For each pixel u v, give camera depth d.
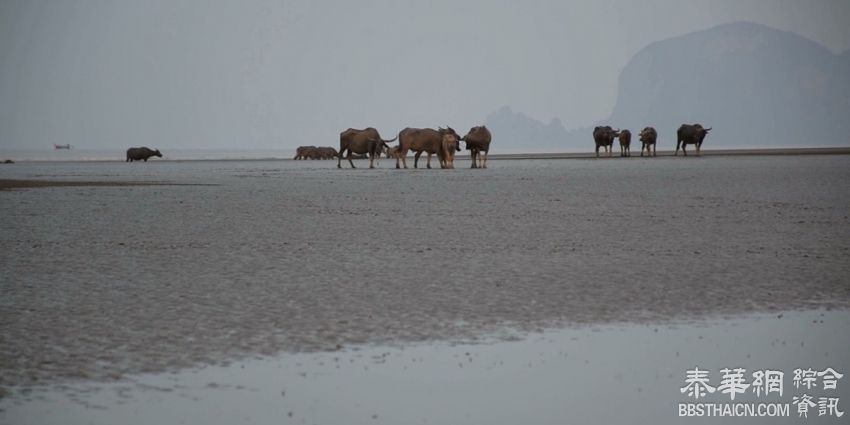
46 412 23.16
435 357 28.58
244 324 32.78
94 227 67.88
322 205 89.38
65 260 49.53
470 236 60.44
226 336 31.02
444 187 120.19
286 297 37.91
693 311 35.12
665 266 46.31
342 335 31.22
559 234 61.34
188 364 27.62
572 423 22.62
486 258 49.53
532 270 45.09
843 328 32.28
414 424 22.38
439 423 22.50
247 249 54.12
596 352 29.11
